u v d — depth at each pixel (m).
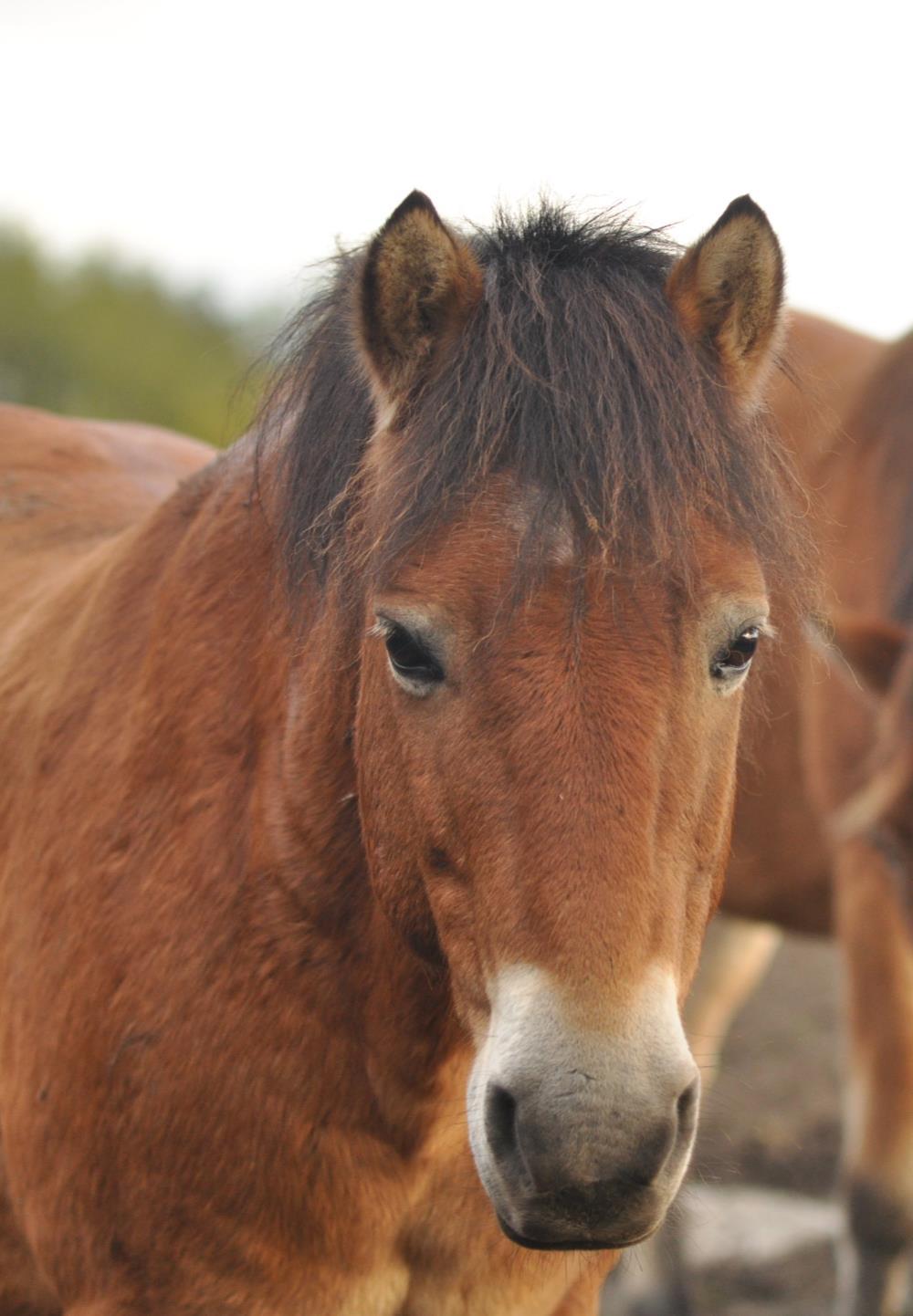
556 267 2.12
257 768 2.45
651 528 1.89
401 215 2.07
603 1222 1.78
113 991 2.41
